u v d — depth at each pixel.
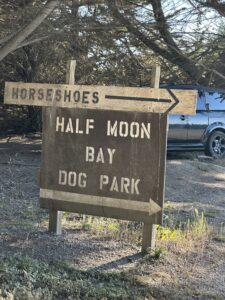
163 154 6.32
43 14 7.09
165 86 13.77
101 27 9.41
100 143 6.65
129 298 5.15
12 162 12.88
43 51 12.58
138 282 5.59
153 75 6.34
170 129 14.66
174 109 6.25
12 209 8.34
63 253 6.34
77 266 5.95
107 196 6.63
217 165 14.19
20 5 8.57
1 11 8.70
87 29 9.41
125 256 6.36
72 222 7.77
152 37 11.06
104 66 12.43
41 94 6.95
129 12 9.74
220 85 14.34
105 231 7.29
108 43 10.70
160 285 5.56
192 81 13.36
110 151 6.60
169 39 11.09
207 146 15.36
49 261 6.01
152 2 10.21
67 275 5.60
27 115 20.94
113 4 9.20
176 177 12.26
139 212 6.46
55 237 6.93
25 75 17.34
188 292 5.43
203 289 5.57
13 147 16.48
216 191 11.20
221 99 15.35
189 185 11.62
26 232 7.06
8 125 20.95
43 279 5.37
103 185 6.65
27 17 8.41
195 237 7.25
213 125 15.35
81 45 10.69
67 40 10.17
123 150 6.52
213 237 7.42
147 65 12.71
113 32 10.46
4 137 19.53
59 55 11.71
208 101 15.25
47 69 17.00
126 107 6.49
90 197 6.73
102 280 5.59
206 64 12.21
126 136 6.50
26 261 5.75
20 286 5.12
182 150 14.99
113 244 6.77
